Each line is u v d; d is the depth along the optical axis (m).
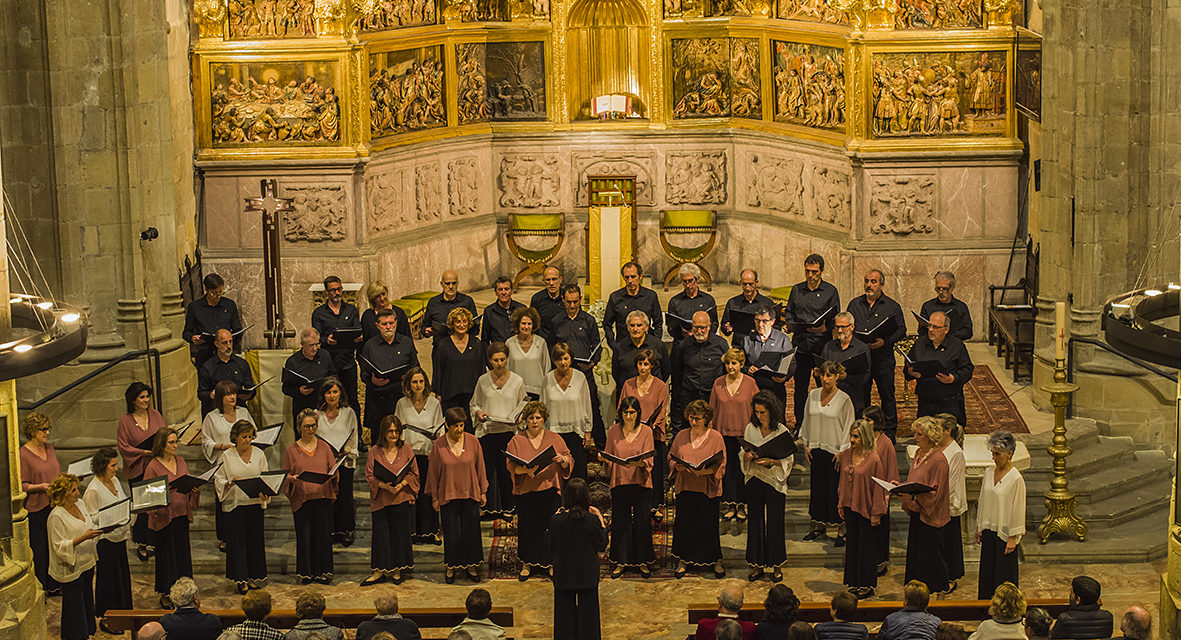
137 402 20.64
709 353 21.44
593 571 18.00
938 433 19.09
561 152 31.45
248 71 27.38
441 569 20.92
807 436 20.75
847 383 21.33
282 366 21.78
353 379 22.47
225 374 21.30
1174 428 23.44
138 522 20.83
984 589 19.39
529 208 31.69
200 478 19.53
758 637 15.93
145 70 23.84
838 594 16.19
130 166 23.16
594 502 22.02
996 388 25.23
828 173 29.12
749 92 30.86
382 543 20.42
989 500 19.09
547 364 21.72
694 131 31.14
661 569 20.77
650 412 20.73
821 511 20.94
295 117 27.62
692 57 31.12
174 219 25.33
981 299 28.06
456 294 23.00
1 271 17.08
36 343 16.72
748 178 31.03
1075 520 21.22
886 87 27.61
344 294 27.55
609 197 30.38
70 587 18.47
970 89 27.52
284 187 27.81
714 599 19.95
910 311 28.25
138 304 23.42
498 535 21.61
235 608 19.94
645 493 20.27
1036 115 25.31
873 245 28.19
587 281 30.98
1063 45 23.73
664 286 31.36
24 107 22.70
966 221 27.92
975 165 27.70
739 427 20.98
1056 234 24.25
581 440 21.14
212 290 22.61
